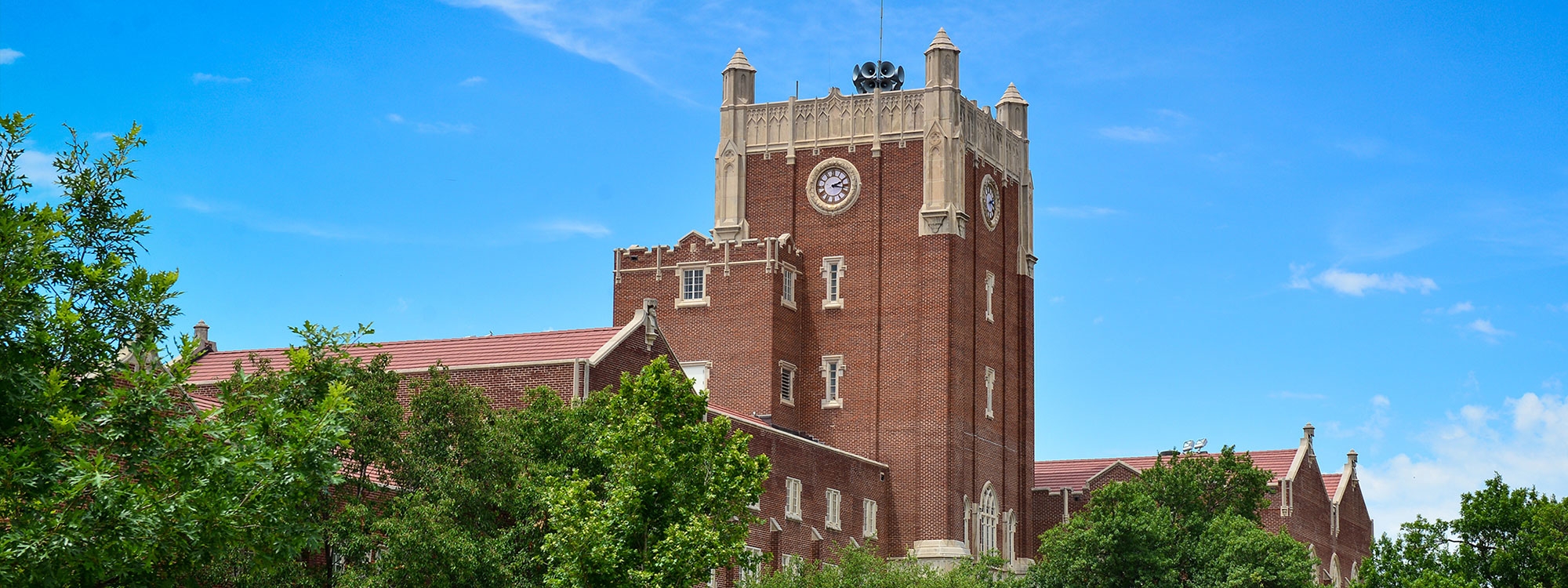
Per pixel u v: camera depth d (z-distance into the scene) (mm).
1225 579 87250
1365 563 84375
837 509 94188
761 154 105625
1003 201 108750
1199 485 93500
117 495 33656
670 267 102875
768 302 100062
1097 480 114375
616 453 54281
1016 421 108188
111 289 37469
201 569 44438
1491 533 81875
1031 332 110625
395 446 52406
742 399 99750
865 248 102812
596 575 52469
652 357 81062
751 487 56031
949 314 100562
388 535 49750
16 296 34688
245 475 35938
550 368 75625
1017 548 106875
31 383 34344
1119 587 87812
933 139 102375
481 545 51781
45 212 35969
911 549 95625
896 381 100875
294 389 43594
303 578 48938
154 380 36750
